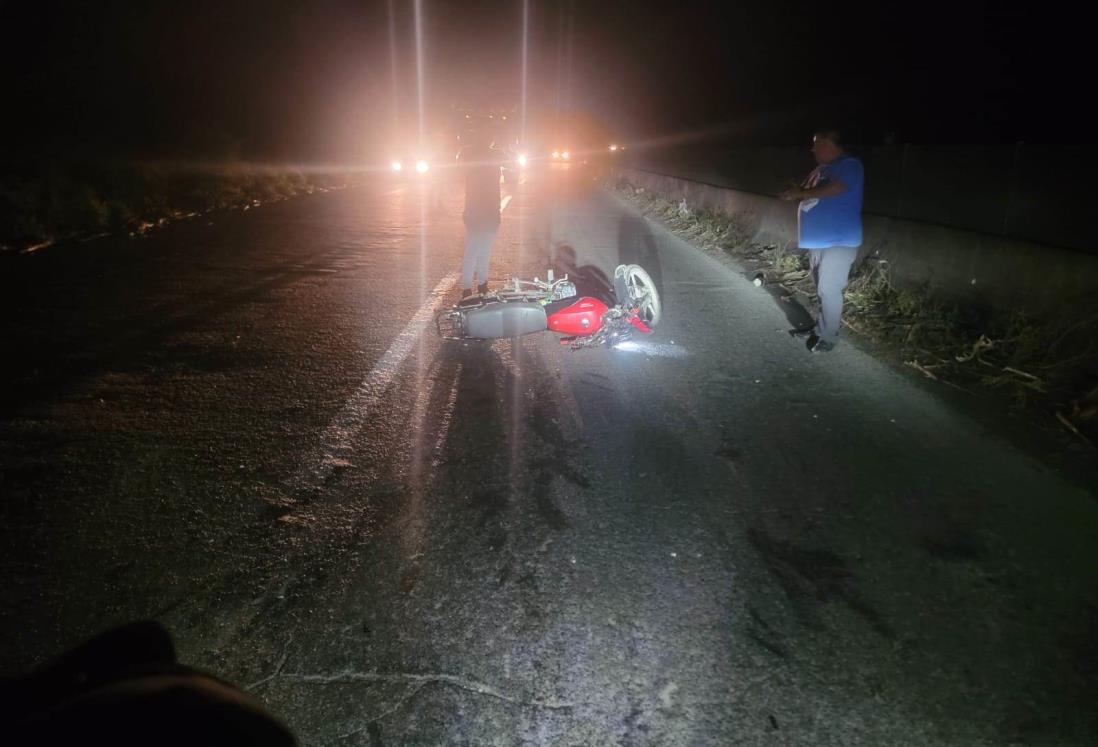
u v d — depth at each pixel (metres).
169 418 5.14
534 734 2.62
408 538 3.77
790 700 2.78
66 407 5.26
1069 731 2.66
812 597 3.36
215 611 3.20
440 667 2.91
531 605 3.27
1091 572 3.57
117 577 3.41
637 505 4.11
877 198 11.88
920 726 2.67
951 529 3.92
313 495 4.16
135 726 0.81
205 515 3.94
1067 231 8.62
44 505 3.98
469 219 7.82
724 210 14.88
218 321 7.58
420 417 5.28
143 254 11.27
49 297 8.28
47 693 0.97
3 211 11.81
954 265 7.81
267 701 2.74
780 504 4.14
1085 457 4.74
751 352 6.89
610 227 15.89
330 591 3.35
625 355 6.77
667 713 2.71
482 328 6.57
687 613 3.24
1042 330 6.23
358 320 7.76
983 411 5.50
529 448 4.80
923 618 3.23
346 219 16.70
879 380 6.17
